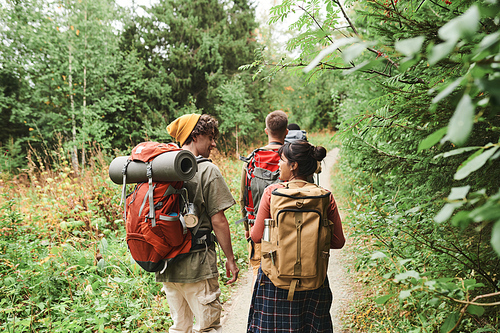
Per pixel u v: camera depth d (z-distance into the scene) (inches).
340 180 366.6
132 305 123.3
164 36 706.8
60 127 589.6
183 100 714.8
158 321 119.5
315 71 86.9
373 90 241.1
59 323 105.8
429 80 75.9
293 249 68.0
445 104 64.9
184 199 76.5
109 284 136.9
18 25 575.2
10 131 629.0
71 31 584.1
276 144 110.5
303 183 76.5
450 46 19.6
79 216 197.8
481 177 68.2
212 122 87.7
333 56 80.0
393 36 69.3
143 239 73.5
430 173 87.5
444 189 83.7
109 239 190.5
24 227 179.9
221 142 691.4
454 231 85.4
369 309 113.0
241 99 716.7
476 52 23.6
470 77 25.7
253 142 852.6
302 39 83.5
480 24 53.2
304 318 74.6
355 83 286.8
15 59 595.5
